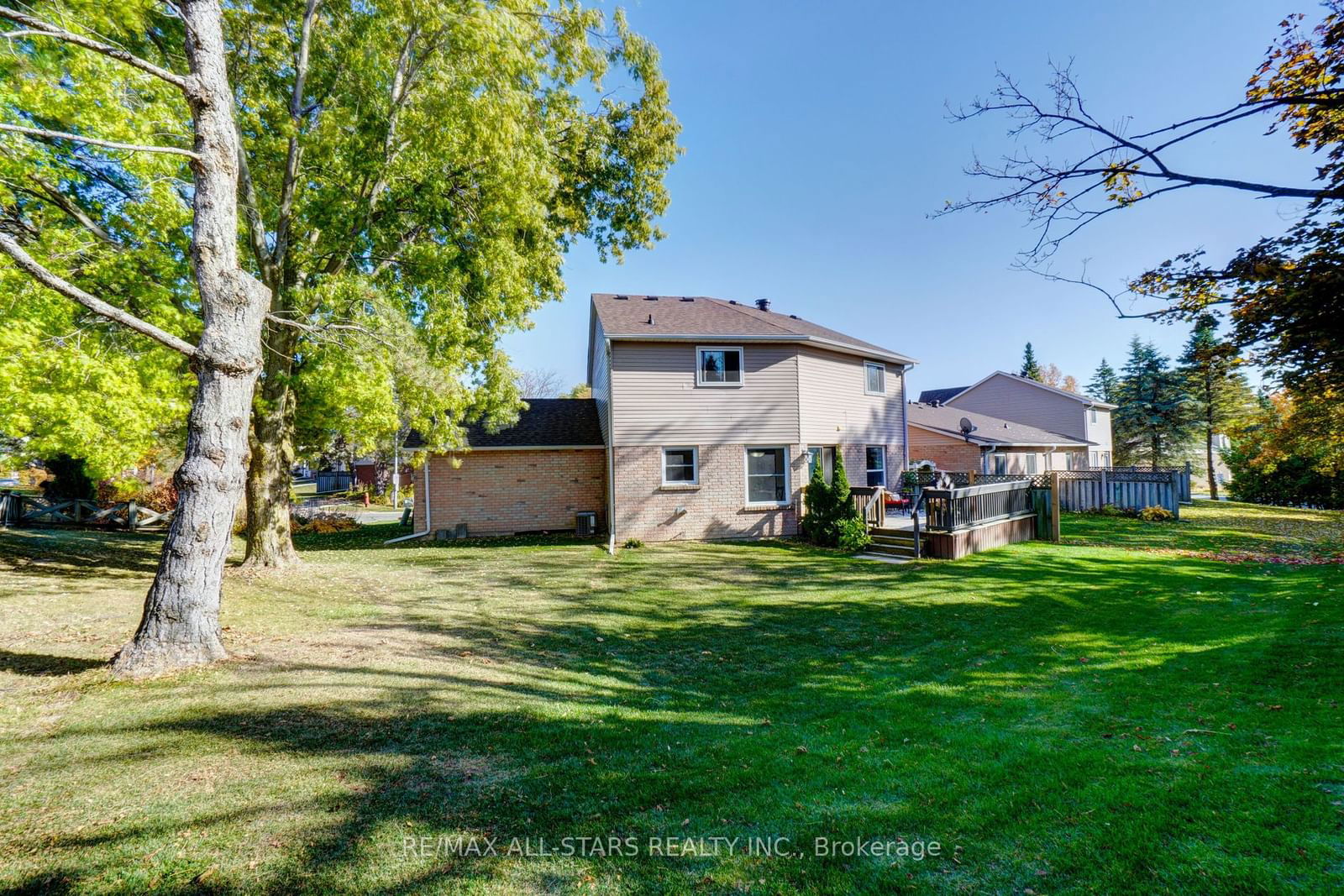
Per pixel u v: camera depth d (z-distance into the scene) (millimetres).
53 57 7324
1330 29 4707
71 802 3207
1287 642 5953
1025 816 3139
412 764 3779
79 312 7824
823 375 17172
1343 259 4609
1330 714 4137
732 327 16578
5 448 9906
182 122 8859
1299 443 13297
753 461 16328
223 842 2893
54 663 5512
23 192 7965
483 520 17609
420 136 10359
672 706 5078
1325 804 3010
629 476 15516
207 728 4195
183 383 8820
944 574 10820
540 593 9695
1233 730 4031
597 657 6520
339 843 2914
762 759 3969
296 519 20297
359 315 10266
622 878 2695
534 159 10703
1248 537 15117
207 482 5730
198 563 5656
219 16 6051
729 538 15789
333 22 10453
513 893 2588
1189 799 3180
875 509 14492
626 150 15758
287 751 3895
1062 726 4375
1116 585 9562
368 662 5902
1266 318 5242
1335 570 9969
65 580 9203
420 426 11992
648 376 15664
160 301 8227
